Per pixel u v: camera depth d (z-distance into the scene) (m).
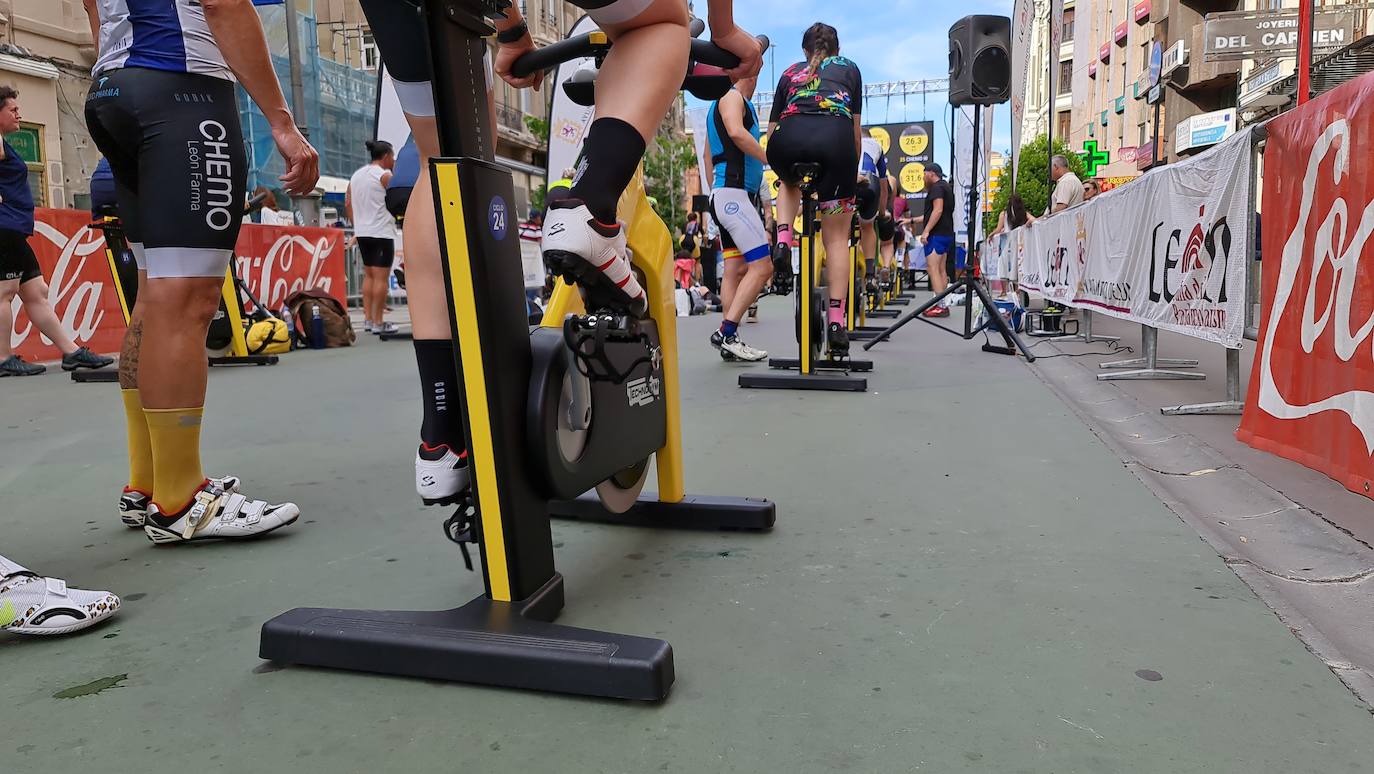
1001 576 1.74
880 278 9.46
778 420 3.44
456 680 1.32
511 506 1.42
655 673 1.24
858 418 3.46
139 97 1.83
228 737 1.18
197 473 2.02
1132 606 1.57
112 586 1.76
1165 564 1.79
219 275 1.98
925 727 1.18
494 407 1.38
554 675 1.28
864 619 1.54
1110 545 1.91
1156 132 22.59
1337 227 2.27
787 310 10.78
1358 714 1.20
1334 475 2.24
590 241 1.41
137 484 2.12
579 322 1.51
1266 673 1.31
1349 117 2.23
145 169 1.86
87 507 2.34
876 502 2.27
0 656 1.44
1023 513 2.16
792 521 2.13
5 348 5.35
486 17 1.39
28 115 15.12
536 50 1.74
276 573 1.82
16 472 2.74
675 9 1.47
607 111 1.46
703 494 2.35
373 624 1.39
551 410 1.45
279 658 1.39
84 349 5.58
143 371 1.93
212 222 1.92
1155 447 3.00
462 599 1.65
